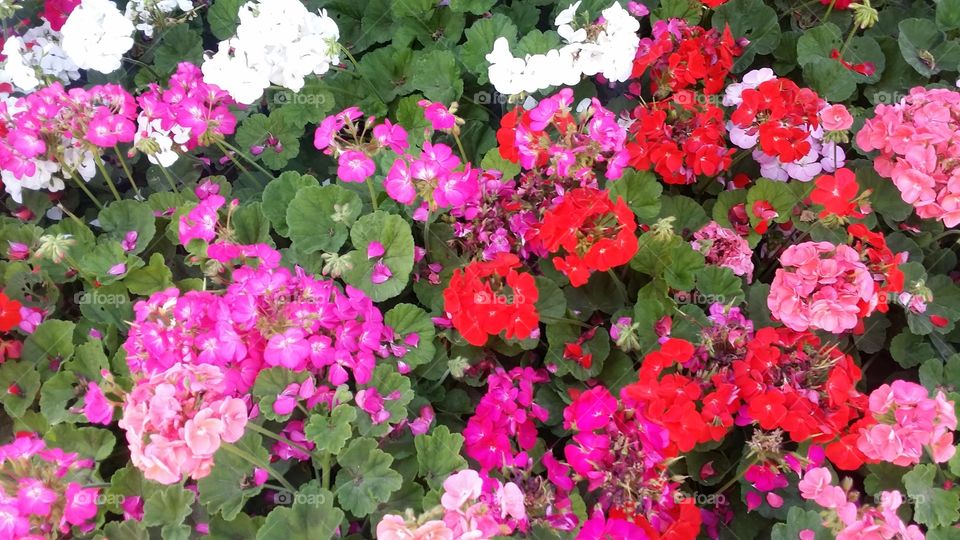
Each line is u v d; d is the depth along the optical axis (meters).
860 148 0.93
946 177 0.84
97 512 0.78
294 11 0.91
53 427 0.81
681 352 0.74
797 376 0.74
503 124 0.86
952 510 0.78
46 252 0.80
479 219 0.87
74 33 0.94
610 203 0.78
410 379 0.84
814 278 0.76
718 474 0.82
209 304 0.73
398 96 1.08
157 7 1.06
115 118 0.87
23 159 0.87
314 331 0.74
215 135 0.91
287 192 0.92
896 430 0.70
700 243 0.89
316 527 0.74
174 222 0.91
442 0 1.10
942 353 0.87
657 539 0.72
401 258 0.86
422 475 0.78
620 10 0.92
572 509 0.75
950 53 1.02
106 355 0.86
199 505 0.78
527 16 1.09
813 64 1.00
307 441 0.77
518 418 0.81
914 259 0.92
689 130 0.91
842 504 0.69
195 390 0.63
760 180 0.93
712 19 1.08
